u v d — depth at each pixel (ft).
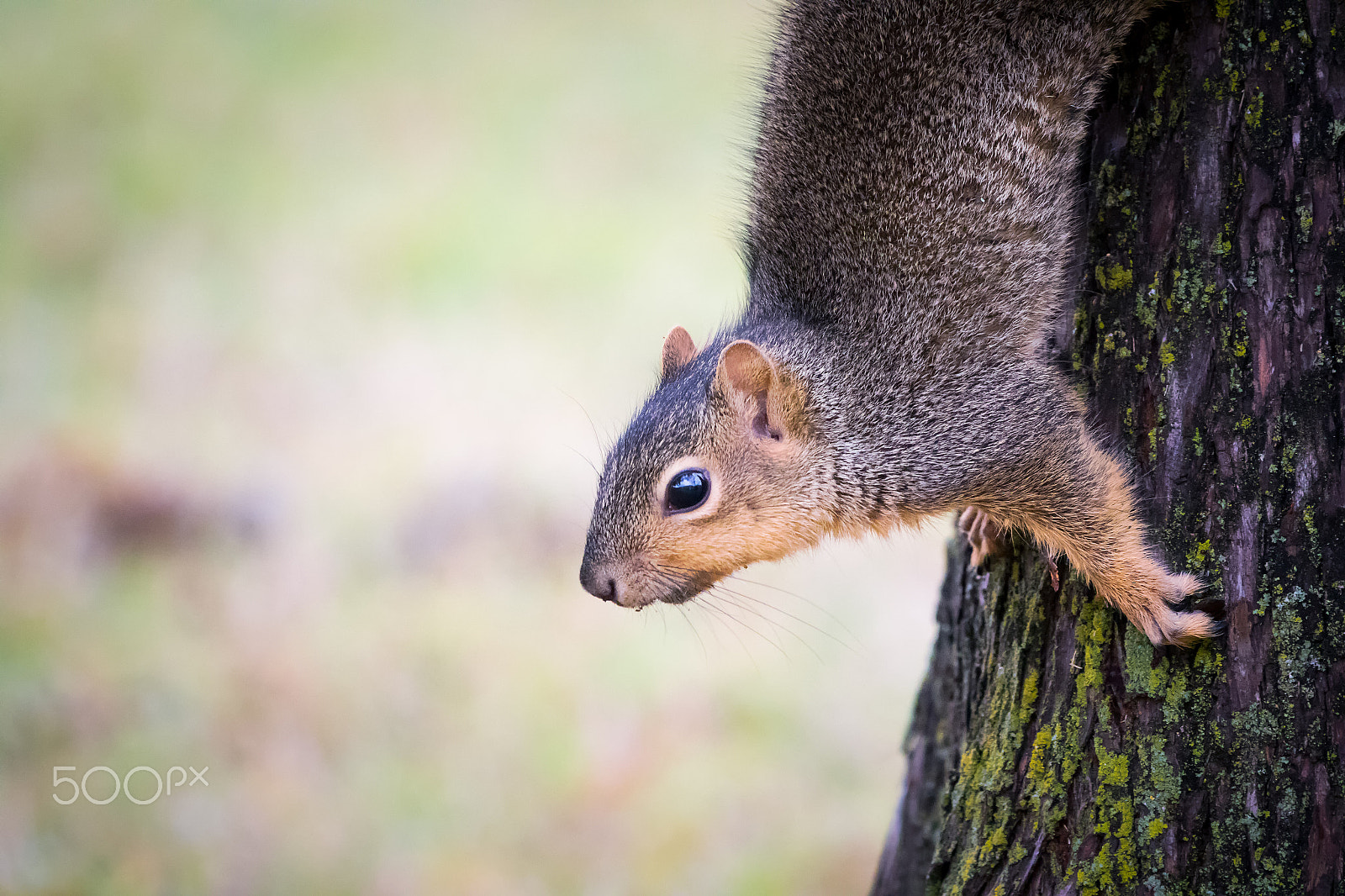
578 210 74.64
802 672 42.98
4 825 35.96
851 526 24.43
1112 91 21.67
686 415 23.97
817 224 24.70
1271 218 19.79
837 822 37.81
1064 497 21.03
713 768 39.58
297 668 43.01
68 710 40.57
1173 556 20.13
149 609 45.68
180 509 49.96
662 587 24.08
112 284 68.90
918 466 23.08
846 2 24.31
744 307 27.55
